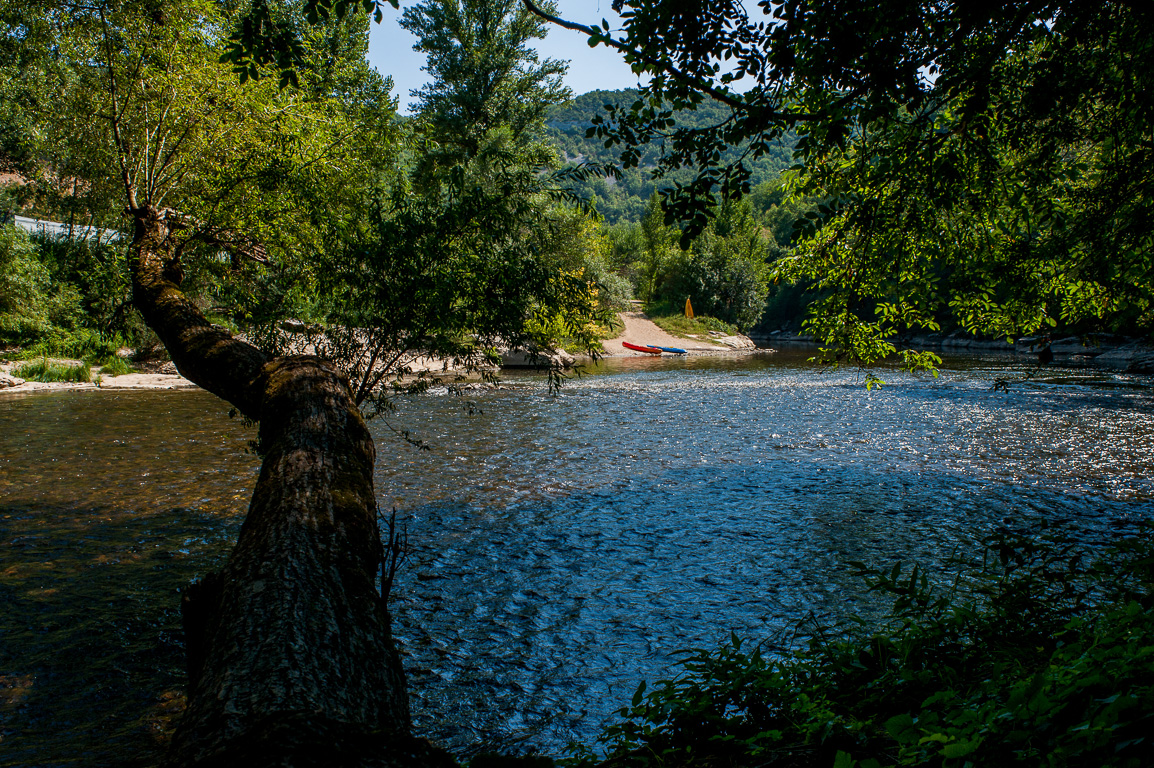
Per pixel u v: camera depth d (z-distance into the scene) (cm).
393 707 230
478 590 623
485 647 516
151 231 902
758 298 6450
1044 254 628
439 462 1166
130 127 962
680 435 1431
